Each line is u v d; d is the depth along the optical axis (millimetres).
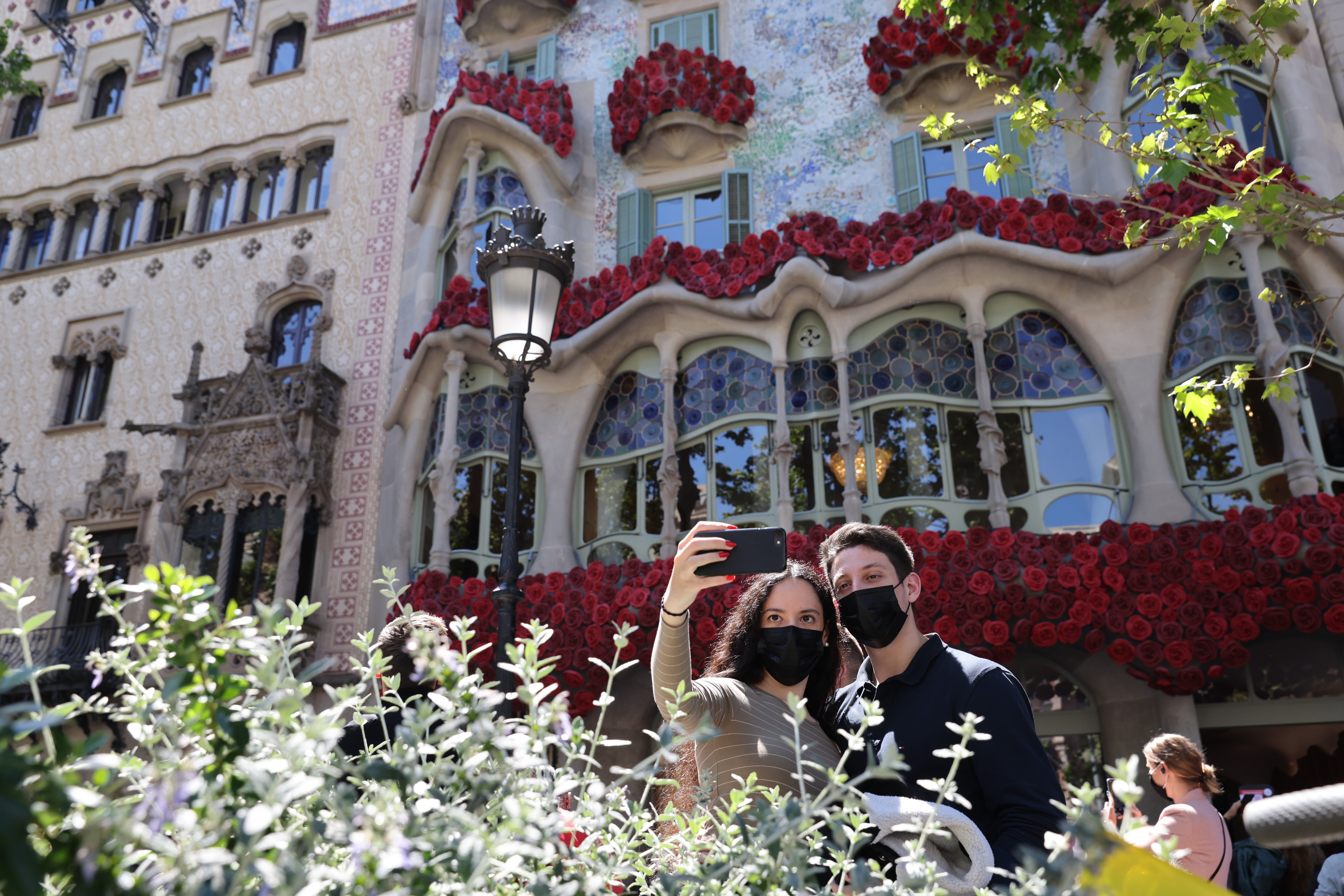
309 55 15711
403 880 742
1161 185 9617
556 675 8953
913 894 952
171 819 678
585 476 11383
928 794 1897
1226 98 4371
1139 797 811
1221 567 7840
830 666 2504
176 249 15219
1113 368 9828
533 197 12461
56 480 14320
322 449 12828
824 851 1356
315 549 12539
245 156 15430
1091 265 9812
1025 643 8750
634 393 11383
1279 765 9430
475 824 786
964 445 10125
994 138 11680
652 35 13773
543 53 13930
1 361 15430
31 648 12781
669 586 2062
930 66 11781
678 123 12523
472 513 11461
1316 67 10852
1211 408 5047
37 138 16875
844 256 10336
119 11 17375
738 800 1088
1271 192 4340
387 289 13711
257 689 871
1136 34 10398
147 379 14555
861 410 10266
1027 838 1608
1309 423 9062
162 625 846
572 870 952
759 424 10602
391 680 1187
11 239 16469
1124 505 9633
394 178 14344
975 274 10180
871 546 2215
